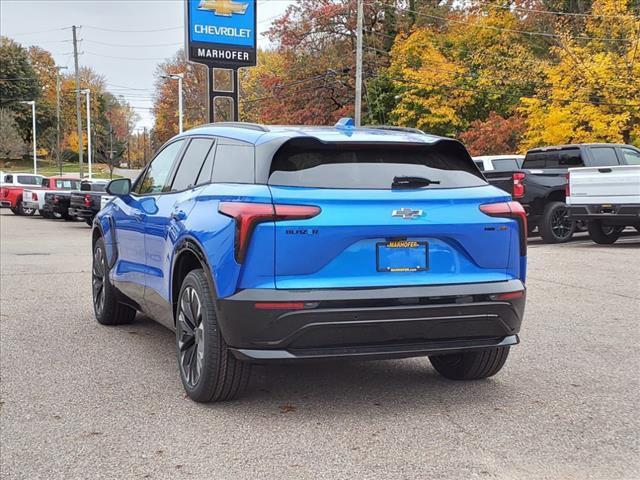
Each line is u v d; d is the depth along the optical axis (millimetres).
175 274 4855
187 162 5301
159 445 3801
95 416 4289
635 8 29656
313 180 4113
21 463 3578
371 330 3955
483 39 38562
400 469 3457
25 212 32625
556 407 4414
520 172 14438
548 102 29969
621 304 7859
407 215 4062
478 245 4258
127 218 6148
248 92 66375
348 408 4414
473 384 4941
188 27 26500
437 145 4551
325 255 3939
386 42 42312
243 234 3908
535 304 7887
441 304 4070
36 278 10555
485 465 3504
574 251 13055
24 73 101312
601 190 13047
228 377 4277
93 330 6867
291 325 3861
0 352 5930
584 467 3480
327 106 41375
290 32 40750
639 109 26734
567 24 36656
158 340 6414
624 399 4578
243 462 3555
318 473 3414
